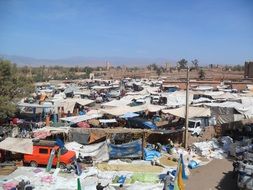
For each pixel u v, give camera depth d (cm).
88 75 17500
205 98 6325
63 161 2783
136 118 4622
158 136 3566
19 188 2297
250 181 2150
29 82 5072
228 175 2709
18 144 2912
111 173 2694
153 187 2366
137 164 2952
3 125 4362
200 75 13500
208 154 3294
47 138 3497
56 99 6309
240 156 2923
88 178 2605
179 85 9906
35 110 5016
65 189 2369
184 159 3056
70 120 4428
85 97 7644
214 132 4178
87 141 3438
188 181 2575
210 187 2444
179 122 4641
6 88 4559
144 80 12712
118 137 3431
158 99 6650
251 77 13112
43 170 2759
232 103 4981
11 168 2781
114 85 10688
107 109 4875
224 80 11731
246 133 3994
